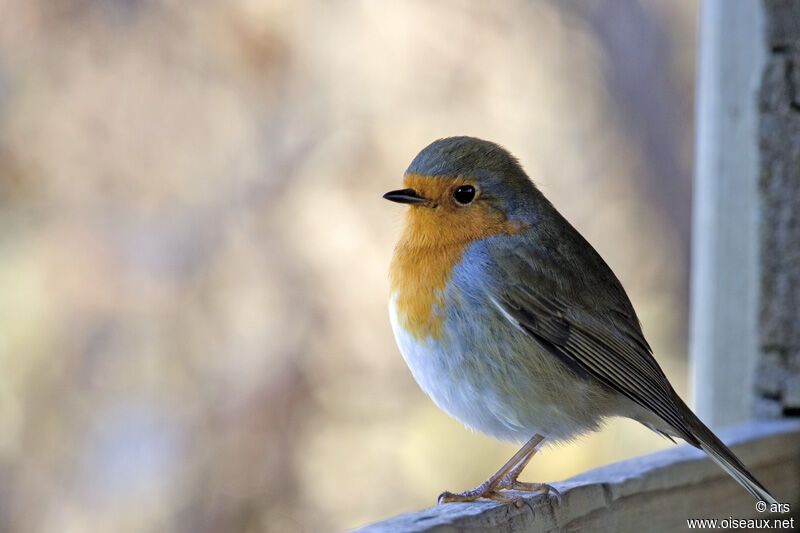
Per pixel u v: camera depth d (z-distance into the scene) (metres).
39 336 14.18
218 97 15.13
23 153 14.75
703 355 7.30
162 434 13.81
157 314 14.27
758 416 7.05
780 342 6.99
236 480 13.60
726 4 7.07
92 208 14.70
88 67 15.07
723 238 7.14
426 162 6.04
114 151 14.92
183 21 15.09
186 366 14.12
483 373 5.92
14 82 14.87
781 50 6.91
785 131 6.91
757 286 7.01
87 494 13.78
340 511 13.48
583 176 16.53
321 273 14.30
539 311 5.97
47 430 13.99
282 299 14.25
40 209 14.67
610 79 16.73
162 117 15.06
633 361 6.18
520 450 6.04
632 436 13.41
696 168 7.48
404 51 15.78
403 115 15.52
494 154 6.18
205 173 14.91
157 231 14.57
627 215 16.55
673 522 5.87
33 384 14.07
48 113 14.89
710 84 7.18
